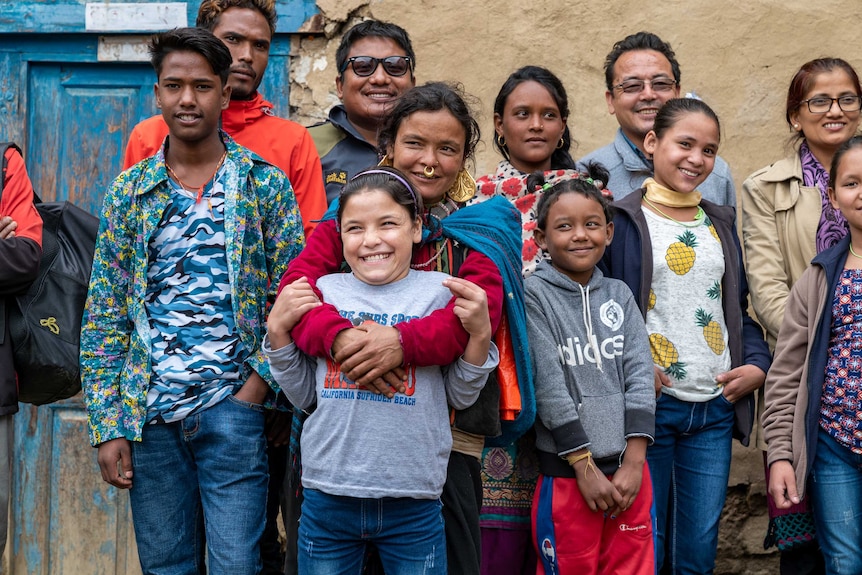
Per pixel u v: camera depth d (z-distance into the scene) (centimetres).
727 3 467
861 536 337
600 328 333
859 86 385
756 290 381
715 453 354
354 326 265
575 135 468
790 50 468
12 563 462
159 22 460
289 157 375
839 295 340
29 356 330
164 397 312
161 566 321
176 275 317
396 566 272
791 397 347
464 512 285
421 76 468
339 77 416
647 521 326
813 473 344
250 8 379
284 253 329
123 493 465
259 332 322
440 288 275
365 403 263
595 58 468
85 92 471
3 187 337
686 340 351
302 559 277
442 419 272
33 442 464
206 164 326
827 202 380
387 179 273
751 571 461
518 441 342
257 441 318
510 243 298
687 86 468
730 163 468
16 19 461
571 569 322
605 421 324
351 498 267
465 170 311
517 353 292
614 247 360
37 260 330
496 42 468
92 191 470
